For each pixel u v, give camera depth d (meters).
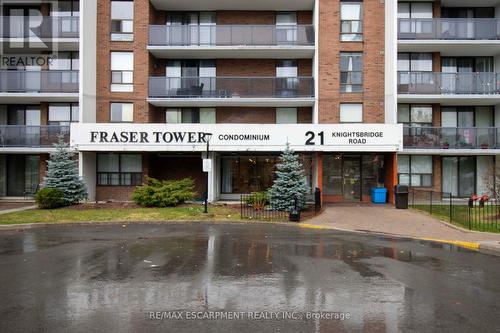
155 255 11.16
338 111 25.19
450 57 27.08
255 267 9.83
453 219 17.72
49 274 9.13
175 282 8.50
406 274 9.27
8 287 8.12
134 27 25.69
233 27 25.92
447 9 27.19
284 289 8.04
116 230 15.74
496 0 26.14
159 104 26.53
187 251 11.72
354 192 24.97
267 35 25.94
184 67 27.44
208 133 23.27
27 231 15.62
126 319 6.39
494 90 25.19
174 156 27.09
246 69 27.28
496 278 8.96
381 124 22.64
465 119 26.94
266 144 23.06
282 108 27.06
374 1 25.44
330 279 8.80
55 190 21.28
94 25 25.64
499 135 24.67
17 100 26.78
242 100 25.61
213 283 8.44
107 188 25.69
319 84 25.25
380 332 5.93
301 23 27.25
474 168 26.36
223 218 18.23
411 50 26.00
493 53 26.53
